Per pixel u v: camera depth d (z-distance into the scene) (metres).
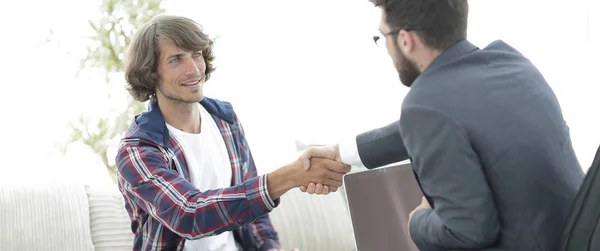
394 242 2.28
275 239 2.67
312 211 3.29
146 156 2.38
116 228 2.98
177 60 2.45
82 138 3.46
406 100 1.55
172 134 2.49
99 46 3.45
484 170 1.51
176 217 2.27
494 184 1.50
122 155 2.41
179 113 2.51
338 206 3.36
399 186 2.33
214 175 2.55
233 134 2.66
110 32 3.45
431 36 1.58
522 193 1.50
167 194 2.30
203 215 2.25
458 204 1.46
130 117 3.49
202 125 2.59
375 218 2.30
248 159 2.69
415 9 1.57
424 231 1.57
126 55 2.51
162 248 2.44
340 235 3.29
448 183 1.47
